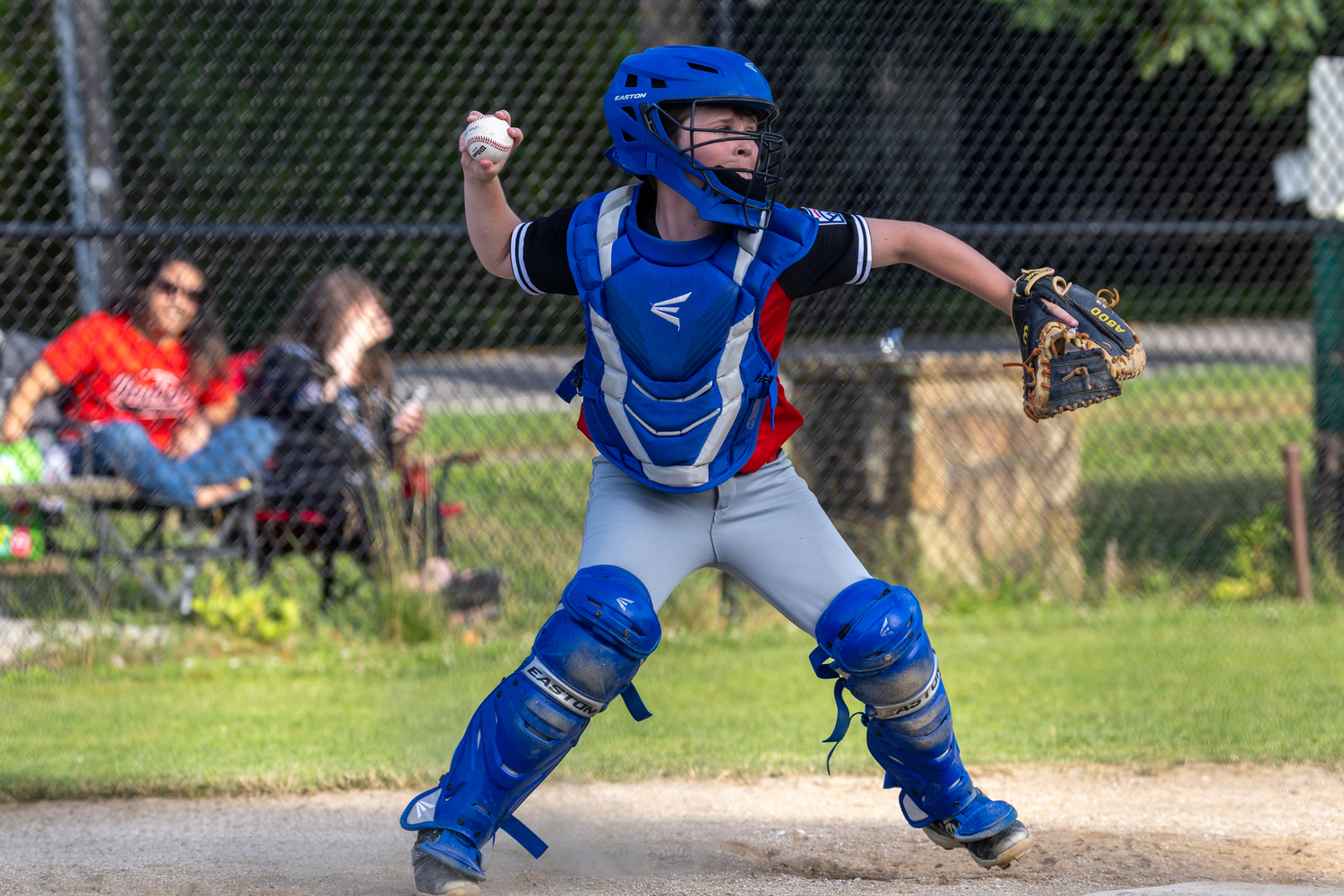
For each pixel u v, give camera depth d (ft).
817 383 74.54
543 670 31.37
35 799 44.70
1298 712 53.62
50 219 97.30
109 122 75.87
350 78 83.46
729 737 51.83
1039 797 44.50
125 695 57.82
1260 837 39.68
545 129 92.17
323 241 83.10
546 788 46.24
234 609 66.90
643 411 31.09
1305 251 131.64
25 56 81.71
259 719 54.08
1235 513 88.12
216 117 77.36
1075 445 75.61
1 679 59.98
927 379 72.69
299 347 68.59
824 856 38.52
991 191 88.94
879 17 75.15
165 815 42.93
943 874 36.40
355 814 43.14
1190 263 129.70
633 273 30.71
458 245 89.40
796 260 30.81
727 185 30.32
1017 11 85.25
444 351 90.84
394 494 68.90
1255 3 85.87
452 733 51.75
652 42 97.25
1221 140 111.75
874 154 75.61
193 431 67.72
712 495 32.48
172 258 67.87
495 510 83.15
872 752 34.58
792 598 32.73
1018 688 58.29
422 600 67.00
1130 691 57.41
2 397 75.66
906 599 31.94
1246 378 139.33
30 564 70.85
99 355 66.49
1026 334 31.58
